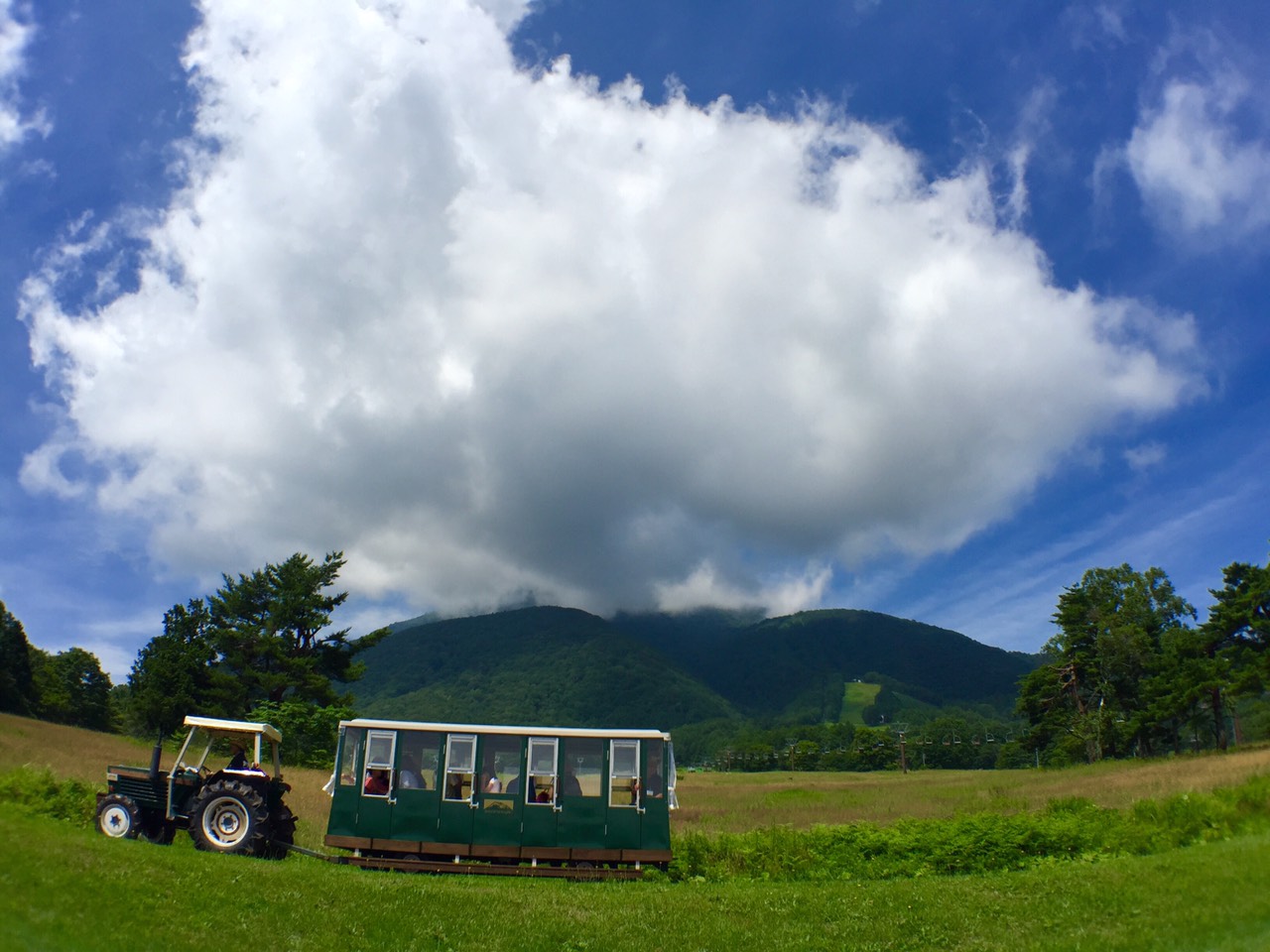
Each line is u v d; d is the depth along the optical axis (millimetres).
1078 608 89500
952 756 163875
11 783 20719
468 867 20344
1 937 9008
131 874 12070
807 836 22812
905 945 13320
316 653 72562
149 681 67500
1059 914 13992
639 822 20812
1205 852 17406
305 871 15344
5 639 86812
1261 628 65875
